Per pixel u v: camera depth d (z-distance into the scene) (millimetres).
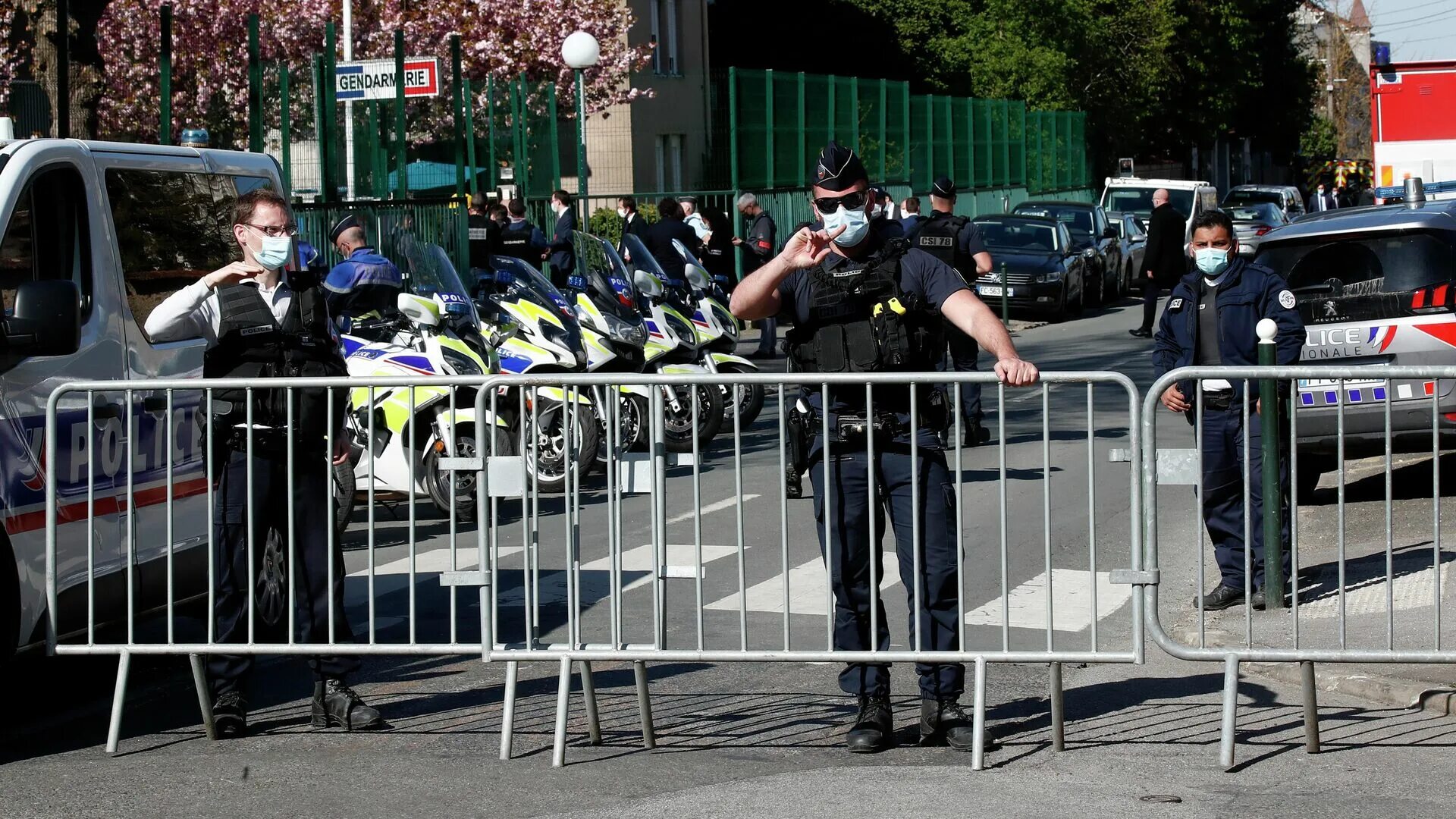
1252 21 55000
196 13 23234
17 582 5590
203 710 5730
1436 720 5711
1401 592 7496
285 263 5855
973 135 38781
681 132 36281
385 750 5594
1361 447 9531
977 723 5227
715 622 7605
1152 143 52094
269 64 19500
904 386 5340
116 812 4902
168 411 5734
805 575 8594
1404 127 22188
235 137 23781
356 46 26000
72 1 15992
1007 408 15703
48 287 5410
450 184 20469
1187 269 22609
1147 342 22312
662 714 6066
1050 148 44125
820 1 45438
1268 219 33312
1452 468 11508
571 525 5551
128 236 6336
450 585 5555
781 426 5348
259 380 5660
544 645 5586
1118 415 14875
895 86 34406
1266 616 7246
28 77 16328
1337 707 5941
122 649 5688
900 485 5371
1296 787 4965
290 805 4957
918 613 5359
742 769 5293
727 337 14070
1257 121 62719
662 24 35938
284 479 5770
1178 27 49062
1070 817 4699
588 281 12586
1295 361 7477
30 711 6297
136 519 6191
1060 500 10742
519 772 5289
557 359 11508
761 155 28984
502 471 5531
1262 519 7508
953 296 5320
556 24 29188
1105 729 5715
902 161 34750
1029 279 25484
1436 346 9406
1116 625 7441
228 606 5809
